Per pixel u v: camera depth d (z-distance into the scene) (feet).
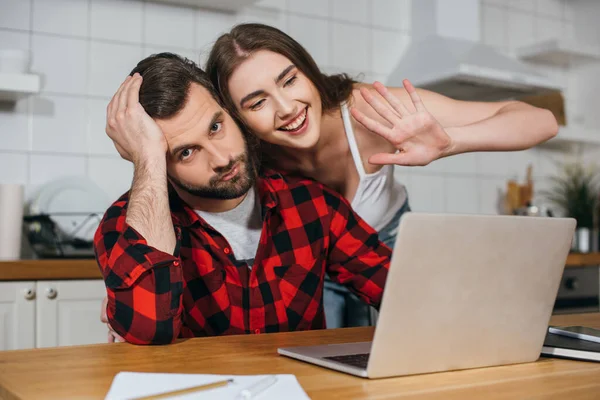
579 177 13.30
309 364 2.97
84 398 2.35
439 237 2.67
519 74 10.05
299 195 5.03
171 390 2.37
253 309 4.63
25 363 2.97
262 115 4.84
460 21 11.17
